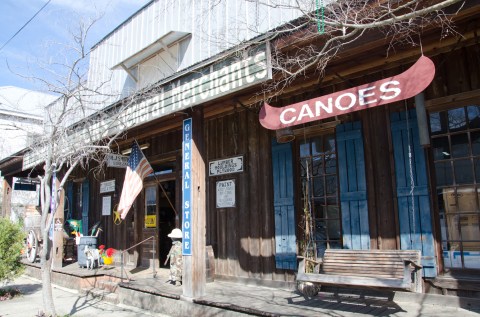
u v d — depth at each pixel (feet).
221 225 26.03
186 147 21.40
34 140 28.50
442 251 17.26
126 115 24.47
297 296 19.56
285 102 23.18
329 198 21.39
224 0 26.94
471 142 17.21
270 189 23.59
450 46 17.33
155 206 32.63
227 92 18.29
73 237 39.06
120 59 37.81
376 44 15.81
